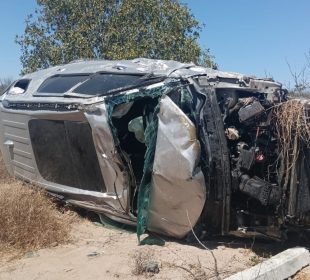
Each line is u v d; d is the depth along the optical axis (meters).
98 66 6.19
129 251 5.05
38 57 16.58
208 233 5.27
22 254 5.02
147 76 5.41
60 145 5.85
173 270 4.57
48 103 5.80
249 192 4.93
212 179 4.99
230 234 5.23
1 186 6.82
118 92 5.22
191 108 5.07
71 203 6.14
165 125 4.97
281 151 4.96
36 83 6.58
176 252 4.99
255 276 4.30
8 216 5.30
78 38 15.65
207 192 5.00
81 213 6.38
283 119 4.96
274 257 4.75
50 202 6.22
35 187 6.44
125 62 6.27
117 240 5.43
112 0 16.12
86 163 5.60
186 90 5.14
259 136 5.11
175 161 4.88
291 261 4.68
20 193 5.89
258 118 5.07
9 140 6.93
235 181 5.02
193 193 4.90
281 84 5.57
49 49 16.30
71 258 4.93
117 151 5.15
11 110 6.55
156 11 15.86
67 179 5.98
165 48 15.60
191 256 4.90
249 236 5.22
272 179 5.11
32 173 6.55
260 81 5.41
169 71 5.47
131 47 15.26
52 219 5.66
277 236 5.10
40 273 4.57
